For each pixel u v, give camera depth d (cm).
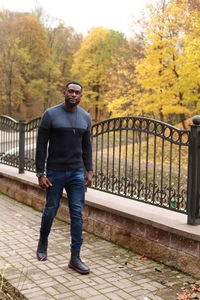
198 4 1329
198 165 383
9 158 812
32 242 464
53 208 387
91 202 493
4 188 765
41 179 381
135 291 331
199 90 1441
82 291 329
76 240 376
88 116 394
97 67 3628
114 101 1582
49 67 4156
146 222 411
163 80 1416
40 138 378
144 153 1545
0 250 433
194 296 315
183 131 403
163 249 398
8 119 784
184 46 1361
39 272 370
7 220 570
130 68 1766
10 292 322
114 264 397
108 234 475
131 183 496
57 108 379
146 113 1655
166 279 357
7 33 4262
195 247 363
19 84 4197
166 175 1073
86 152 398
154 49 1423
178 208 424
